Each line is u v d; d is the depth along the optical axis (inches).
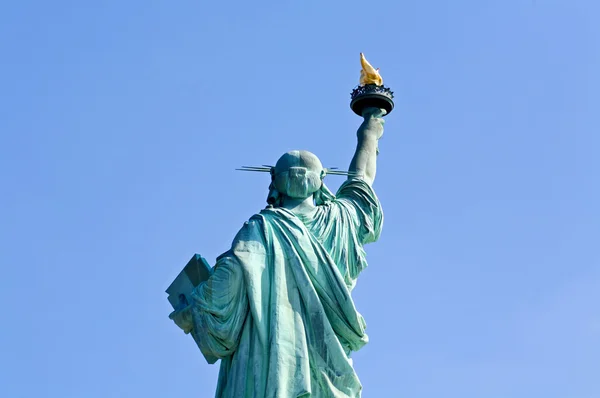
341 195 4490.7
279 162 4436.5
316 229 4296.3
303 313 4133.9
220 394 4099.4
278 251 4197.8
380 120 4753.9
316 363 4087.1
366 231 4392.2
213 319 4109.3
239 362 4065.0
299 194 4372.5
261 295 4131.4
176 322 4227.4
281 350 4035.4
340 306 4160.9
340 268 4261.8
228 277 4136.3
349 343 4192.9
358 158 4613.7
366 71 4827.8
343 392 4092.0
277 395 3971.5
